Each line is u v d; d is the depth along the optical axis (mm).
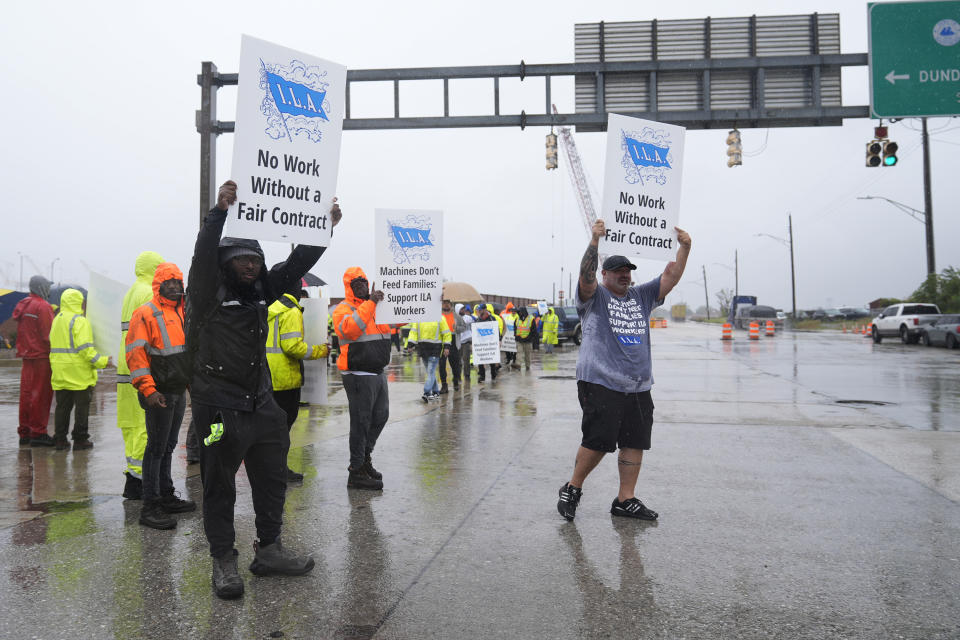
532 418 9109
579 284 4488
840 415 9180
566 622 2963
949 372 15664
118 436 7953
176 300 4484
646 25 12008
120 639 2807
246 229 3625
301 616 3027
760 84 11789
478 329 14023
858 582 3408
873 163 12461
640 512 4496
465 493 5191
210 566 3672
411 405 10508
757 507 4773
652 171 4750
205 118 9859
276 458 3482
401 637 2826
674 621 2973
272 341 5441
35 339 7258
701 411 9562
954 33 11859
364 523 4414
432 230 6828
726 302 117375
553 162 14242
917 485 5395
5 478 5855
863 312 68562
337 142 4031
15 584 3398
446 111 12031
